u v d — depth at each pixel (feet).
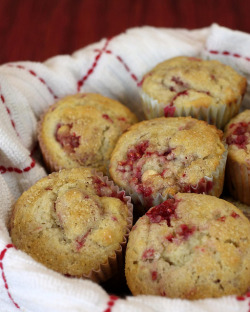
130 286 0.93
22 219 1.02
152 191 1.05
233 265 0.89
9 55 1.66
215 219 0.94
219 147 1.09
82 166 1.17
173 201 0.99
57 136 1.20
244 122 1.17
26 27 1.76
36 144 1.25
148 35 1.39
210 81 1.24
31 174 1.14
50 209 1.02
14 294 0.91
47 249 0.98
